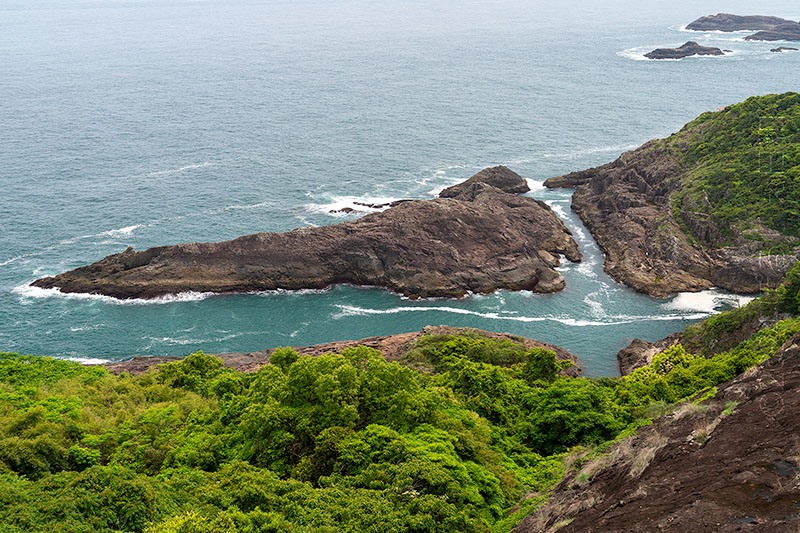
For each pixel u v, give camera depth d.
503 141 198.12
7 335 102.56
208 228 137.88
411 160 181.38
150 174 169.50
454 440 44.44
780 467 18.59
